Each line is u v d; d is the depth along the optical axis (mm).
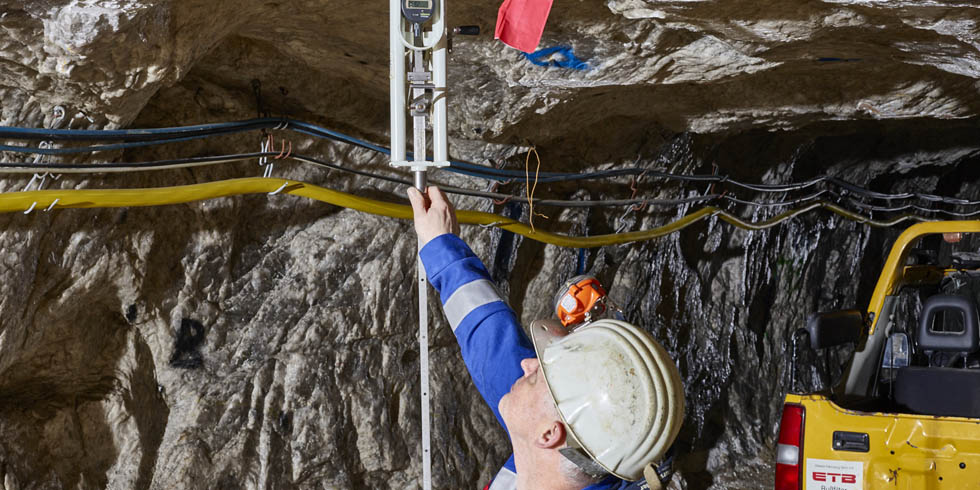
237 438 4270
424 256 1476
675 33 3549
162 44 2826
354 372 4777
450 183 5223
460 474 5156
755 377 7664
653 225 6574
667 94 5004
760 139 6984
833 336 4340
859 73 4594
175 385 4168
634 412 1068
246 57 3785
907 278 4926
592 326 1171
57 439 3770
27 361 3658
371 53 3764
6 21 2514
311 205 4621
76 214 3455
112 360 4004
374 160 4773
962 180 9766
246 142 4180
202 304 4203
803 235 7988
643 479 1153
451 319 1454
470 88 4191
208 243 4156
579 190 5953
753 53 3615
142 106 3252
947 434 3559
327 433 4566
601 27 3424
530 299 5902
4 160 3088
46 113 3074
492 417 5543
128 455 3990
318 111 4336
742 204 7309
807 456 3883
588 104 4773
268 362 4449
